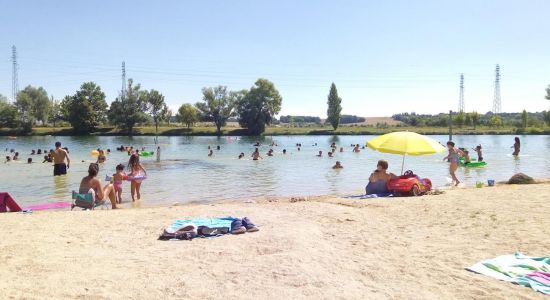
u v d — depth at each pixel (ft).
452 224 31.65
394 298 17.98
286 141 225.76
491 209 36.04
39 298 16.90
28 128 300.61
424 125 364.38
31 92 324.80
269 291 18.63
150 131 311.47
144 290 18.60
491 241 26.63
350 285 19.45
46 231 30.09
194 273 20.99
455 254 24.26
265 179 74.84
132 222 33.73
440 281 19.99
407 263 22.77
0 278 19.31
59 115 352.49
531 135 276.41
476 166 89.66
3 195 41.42
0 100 316.19
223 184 68.54
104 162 103.65
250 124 314.14
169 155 131.54
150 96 320.29
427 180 51.01
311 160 112.06
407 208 38.52
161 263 22.68
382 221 33.76
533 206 36.76
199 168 92.73
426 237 28.37
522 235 27.53
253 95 312.29
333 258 23.54
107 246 26.37
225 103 322.75
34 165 96.48
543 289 18.58
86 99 318.65
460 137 257.75
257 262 22.65
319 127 380.37
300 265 22.03
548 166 90.12
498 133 286.46
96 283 19.21
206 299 17.76
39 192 59.57
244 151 150.20
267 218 34.81
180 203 51.52
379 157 120.16
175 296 18.02
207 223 31.09
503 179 70.03
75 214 37.35
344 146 177.88
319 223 33.04
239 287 19.10
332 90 326.44
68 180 71.61
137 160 54.65
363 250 25.35
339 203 43.65
